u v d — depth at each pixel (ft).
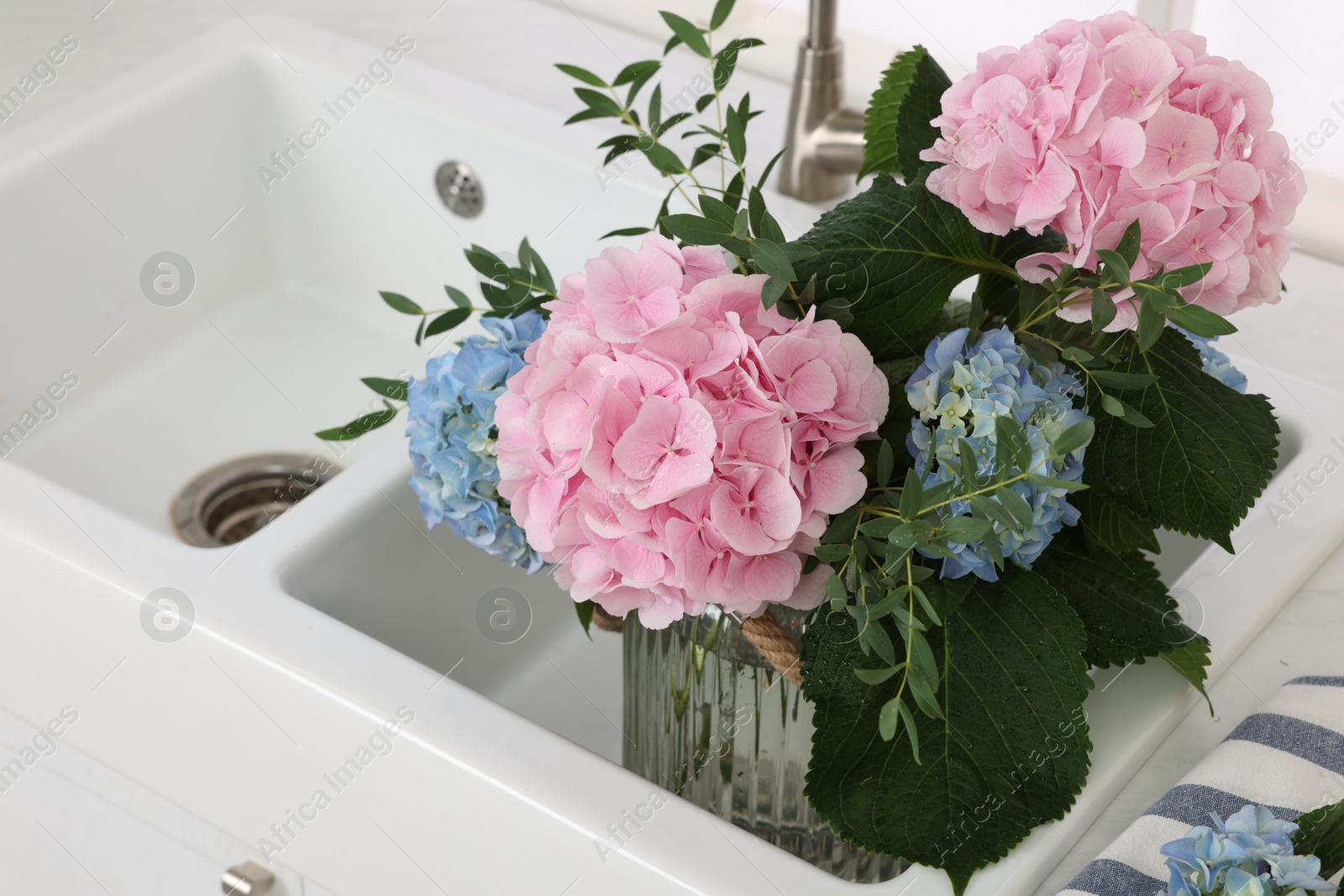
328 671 2.24
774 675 2.19
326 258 4.04
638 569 1.80
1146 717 2.22
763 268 1.78
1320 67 3.71
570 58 4.02
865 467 2.01
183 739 2.47
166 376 3.84
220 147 3.87
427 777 2.17
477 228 3.73
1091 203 1.75
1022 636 1.96
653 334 1.73
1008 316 2.10
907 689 1.95
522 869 2.14
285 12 4.23
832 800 1.92
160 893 3.05
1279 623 2.46
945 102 1.89
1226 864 1.69
